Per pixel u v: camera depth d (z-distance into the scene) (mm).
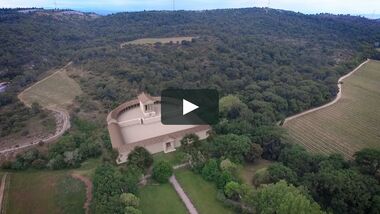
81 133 102438
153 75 157750
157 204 67312
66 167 85438
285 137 89562
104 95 142750
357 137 105500
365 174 71375
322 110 132250
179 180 75812
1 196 73750
